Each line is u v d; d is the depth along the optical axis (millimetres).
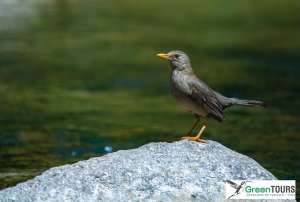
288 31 30516
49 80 21250
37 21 30922
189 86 10711
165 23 31766
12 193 9438
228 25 31844
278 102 19344
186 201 9375
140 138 15477
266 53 26047
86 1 37500
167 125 16672
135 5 37094
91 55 24875
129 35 28641
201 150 10188
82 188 9445
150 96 19859
